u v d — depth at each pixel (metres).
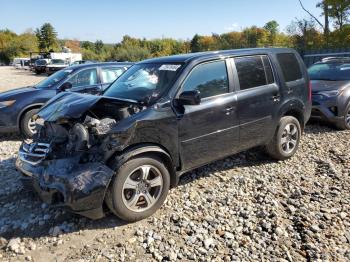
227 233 3.66
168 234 3.68
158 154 4.00
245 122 4.91
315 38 24.88
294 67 5.79
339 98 7.48
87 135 3.75
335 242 3.48
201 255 3.34
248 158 5.85
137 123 3.78
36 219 4.04
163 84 4.39
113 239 3.62
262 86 5.17
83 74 8.25
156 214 4.07
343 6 23.88
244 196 4.50
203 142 4.46
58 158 3.85
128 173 3.73
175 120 4.12
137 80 4.76
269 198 4.41
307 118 6.02
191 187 4.76
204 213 4.08
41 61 35.09
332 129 7.79
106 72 8.55
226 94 4.71
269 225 3.78
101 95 4.79
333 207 4.16
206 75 4.59
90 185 3.50
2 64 79.75
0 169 5.65
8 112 7.39
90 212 3.60
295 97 5.63
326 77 8.55
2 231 3.83
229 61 4.87
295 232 3.67
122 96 4.53
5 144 7.30
